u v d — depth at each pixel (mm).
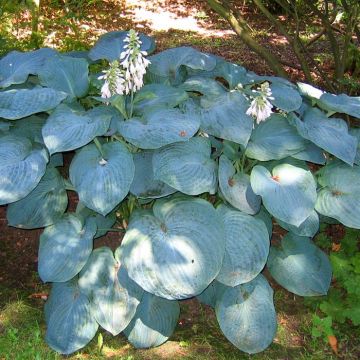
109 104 3584
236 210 3320
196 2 11070
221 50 8359
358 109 3551
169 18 10039
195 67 4109
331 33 5328
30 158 3307
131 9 10250
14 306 3598
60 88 3760
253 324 3266
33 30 6258
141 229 3113
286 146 3449
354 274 3613
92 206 3014
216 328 3533
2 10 6074
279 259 3590
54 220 3430
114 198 3018
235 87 3859
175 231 3070
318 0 6152
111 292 3230
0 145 3418
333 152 3287
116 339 3408
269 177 3285
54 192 3496
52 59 3871
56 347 3234
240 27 4934
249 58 7988
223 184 3207
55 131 3186
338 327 3568
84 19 8539
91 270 3279
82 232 3352
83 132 3154
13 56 4070
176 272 2945
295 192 3193
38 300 3670
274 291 3844
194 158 3250
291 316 3643
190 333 3482
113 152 3234
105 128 3180
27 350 3254
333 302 3619
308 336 3494
